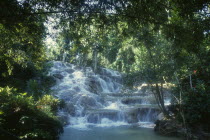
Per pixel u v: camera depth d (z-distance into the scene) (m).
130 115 15.41
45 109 10.37
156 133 11.25
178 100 11.35
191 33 5.63
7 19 4.59
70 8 5.29
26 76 17.86
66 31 6.54
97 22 6.16
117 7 5.23
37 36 6.96
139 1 5.23
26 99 9.16
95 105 17.97
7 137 5.86
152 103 18.48
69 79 23.94
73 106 16.17
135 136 10.59
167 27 6.00
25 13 4.82
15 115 8.08
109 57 31.41
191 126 10.20
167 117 12.23
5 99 8.57
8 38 7.39
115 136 10.59
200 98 10.09
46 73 19.86
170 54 10.45
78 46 7.17
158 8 5.39
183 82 12.34
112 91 26.91
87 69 30.98
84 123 14.59
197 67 11.90
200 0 4.72
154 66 11.20
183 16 5.27
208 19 5.45
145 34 8.12
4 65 14.23
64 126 13.34
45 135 7.80
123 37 7.55
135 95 20.58
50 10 5.45
